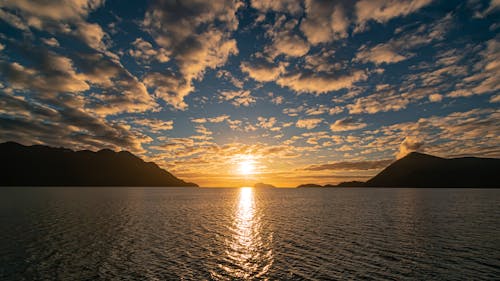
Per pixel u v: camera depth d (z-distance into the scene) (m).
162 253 30.11
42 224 47.12
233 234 41.44
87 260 27.05
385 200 121.56
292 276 23.47
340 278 22.94
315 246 33.81
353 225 49.94
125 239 36.69
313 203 109.56
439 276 23.39
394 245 34.12
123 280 22.06
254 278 22.98
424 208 81.44
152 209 78.44
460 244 34.47
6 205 80.75
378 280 22.45
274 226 49.22
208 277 23.11
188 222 53.34
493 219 56.47
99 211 69.31
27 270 23.95
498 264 26.30
